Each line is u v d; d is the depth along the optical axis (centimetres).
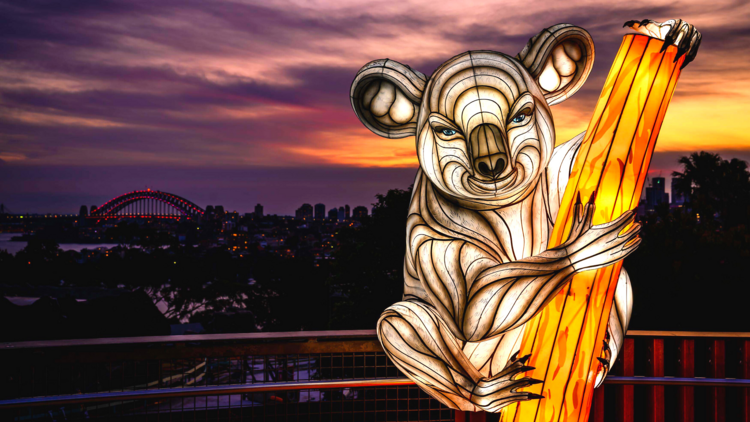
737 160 2236
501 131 230
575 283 206
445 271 235
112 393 269
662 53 202
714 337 310
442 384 245
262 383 288
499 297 215
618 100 204
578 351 206
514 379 220
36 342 264
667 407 478
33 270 2809
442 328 248
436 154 240
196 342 283
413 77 256
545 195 268
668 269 1437
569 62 255
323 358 300
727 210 2200
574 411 207
